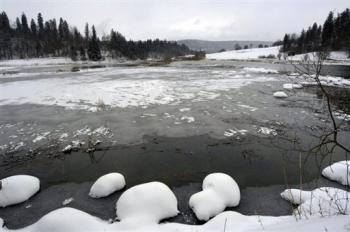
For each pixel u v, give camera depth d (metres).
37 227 3.12
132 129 7.33
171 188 4.38
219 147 6.04
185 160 5.42
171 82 16.39
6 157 5.66
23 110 9.55
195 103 10.35
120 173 4.93
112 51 68.19
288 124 7.54
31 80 18.73
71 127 7.54
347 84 12.34
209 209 3.56
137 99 11.17
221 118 8.24
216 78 18.36
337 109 8.52
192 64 37.41
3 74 23.89
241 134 6.82
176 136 6.77
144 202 3.58
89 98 11.48
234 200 3.83
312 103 10.12
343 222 1.81
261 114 8.62
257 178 4.65
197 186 4.43
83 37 80.31
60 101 10.96
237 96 11.66
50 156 5.68
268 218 3.21
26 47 65.88
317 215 2.70
